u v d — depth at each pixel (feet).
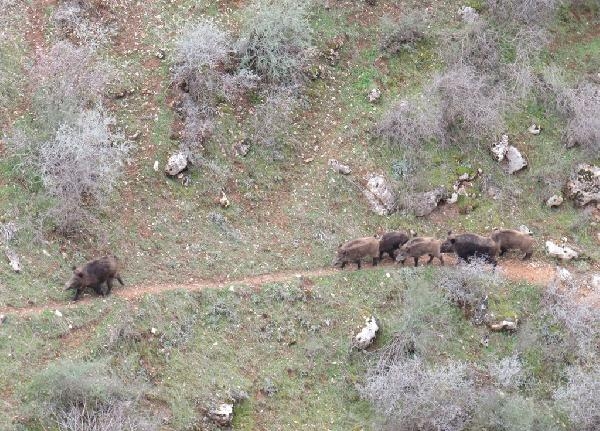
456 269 57.57
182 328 51.67
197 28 63.57
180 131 60.70
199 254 55.88
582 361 54.44
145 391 48.26
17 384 46.39
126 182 57.82
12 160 56.29
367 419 50.72
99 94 61.16
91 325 49.93
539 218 62.85
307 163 62.59
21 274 51.29
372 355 53.36
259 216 59.31
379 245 56.95
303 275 56.29
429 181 62.49
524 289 57.26
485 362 54.19
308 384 51.65
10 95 60.34
